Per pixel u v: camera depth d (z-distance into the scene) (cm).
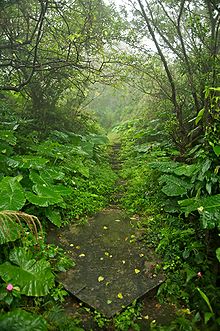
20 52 644
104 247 379
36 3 588
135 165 713
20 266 292
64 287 310
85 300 296
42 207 413
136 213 475
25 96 792
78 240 393
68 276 326
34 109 769
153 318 287
